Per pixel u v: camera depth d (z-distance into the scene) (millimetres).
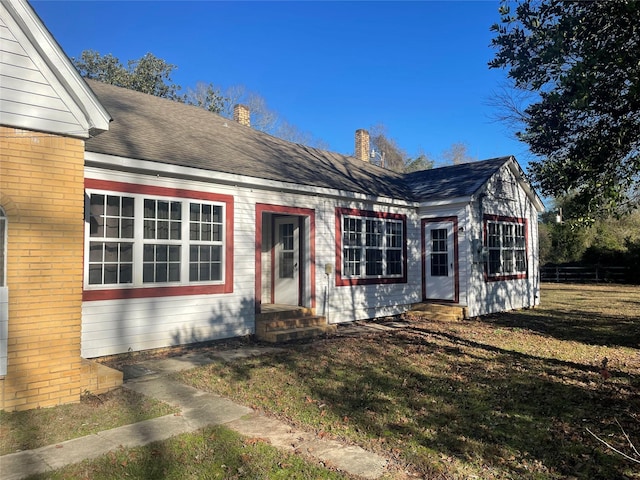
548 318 13992
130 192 8195
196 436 4691
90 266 7836
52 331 5480
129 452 4273
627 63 5914
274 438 4691
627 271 28875
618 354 8914
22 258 5285
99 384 6121
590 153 7023
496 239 15266
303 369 7570
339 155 17172
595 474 4051
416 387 6645
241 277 9969
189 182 9062
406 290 14484
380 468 4070
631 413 5562
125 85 27266
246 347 9352
